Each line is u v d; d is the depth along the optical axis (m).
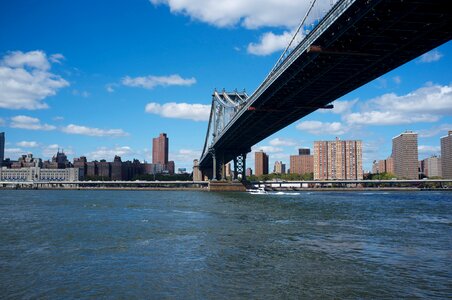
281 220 58.53
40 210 79.88
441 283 25.80
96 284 25.58
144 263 30.78
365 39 69.31
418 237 42.69
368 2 58.66
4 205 96.56
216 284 25.59
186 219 60.28
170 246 37.34
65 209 82.50
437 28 63.69
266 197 138.75
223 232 45.97
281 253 34.19
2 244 38.75
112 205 95.19
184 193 187.75
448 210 79.19
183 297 23.33
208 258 32.34
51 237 42.78
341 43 72.81
